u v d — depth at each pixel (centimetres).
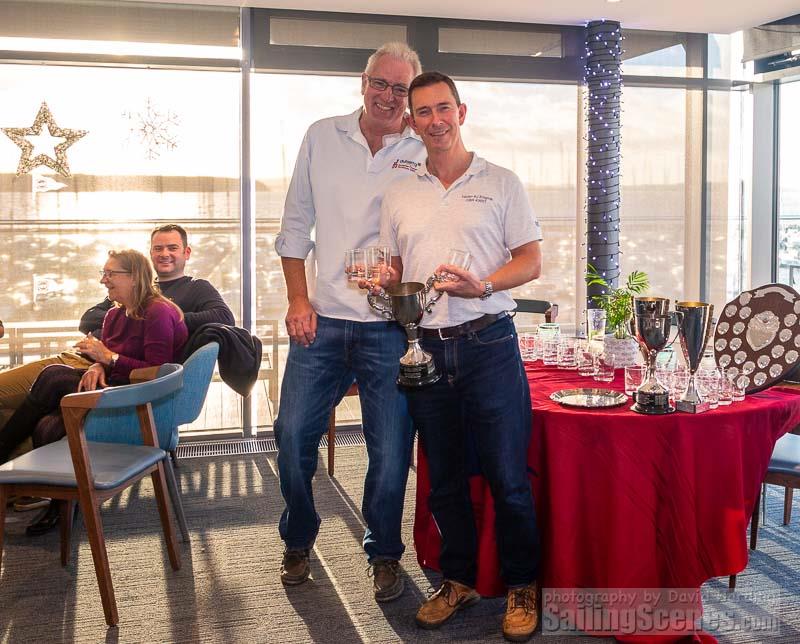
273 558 315
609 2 488
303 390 271
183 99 485
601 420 237
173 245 439
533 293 549
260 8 489
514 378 236
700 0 488
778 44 540
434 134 227
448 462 249
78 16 470
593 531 242
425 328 236
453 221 233
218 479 424
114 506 379
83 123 474
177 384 288
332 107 504
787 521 341
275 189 500
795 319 281
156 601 277
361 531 343
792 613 264
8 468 270
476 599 266
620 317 295
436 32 518
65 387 347
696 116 573
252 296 505
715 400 247
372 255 225
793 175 597
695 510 237
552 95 539
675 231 577
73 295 480
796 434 291
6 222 469
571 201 548
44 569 305
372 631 255
